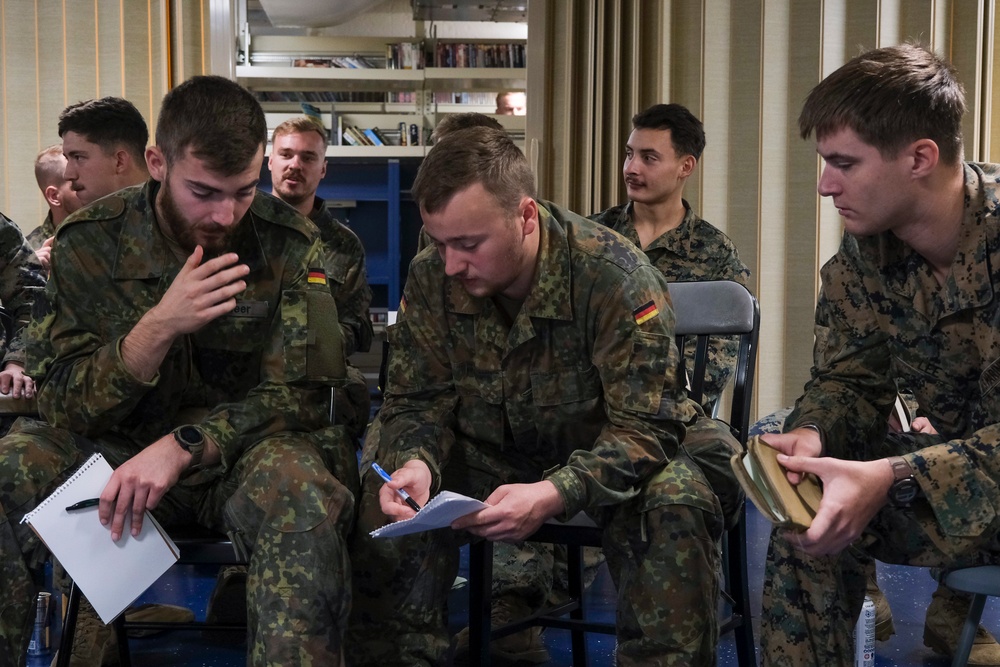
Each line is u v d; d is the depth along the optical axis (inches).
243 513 69.9
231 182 73.6
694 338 124.3
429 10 364.8
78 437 76.1
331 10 372.8
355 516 76.2
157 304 77.4
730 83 199.6
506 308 79.0
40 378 77.7
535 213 73.4
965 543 61.1
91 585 67.0
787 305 202.1
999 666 95.8
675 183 141.0
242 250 81.3
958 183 66.6
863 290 72.4
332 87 350.6
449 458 81.1
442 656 76.4
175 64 206.4
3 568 69.4
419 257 80.9
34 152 205.6
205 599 116.6
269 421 76.2
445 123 134.8
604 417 78.5
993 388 67.1
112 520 68.2
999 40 202.5
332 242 132.0
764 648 70.6
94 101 115.0
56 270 78.7
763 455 60.4
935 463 60.4
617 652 72.1
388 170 324.5
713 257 139.9
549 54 206.2
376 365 291.1
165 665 94.0
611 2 200.7
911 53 65.9
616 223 147.3
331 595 67.9
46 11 203.9
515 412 78.6
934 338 69.8
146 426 81.3
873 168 65.3
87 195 115.1
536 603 103.4
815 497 61.6
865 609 73.4
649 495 70.8
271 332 79.9
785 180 200.4
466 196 68.5
